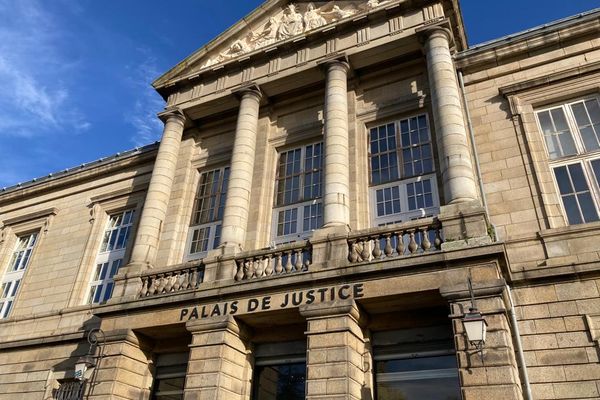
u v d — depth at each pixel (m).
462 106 14.03
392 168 14.12
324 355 10.16
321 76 15.80
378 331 11.52
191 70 18.48
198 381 11.11
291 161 15.93
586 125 12.64
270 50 16.59
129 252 17.58
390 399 10.82
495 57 14.22
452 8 15.22
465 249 9.89
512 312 10.22
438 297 10.27
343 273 10.79
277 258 12.30
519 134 12.91
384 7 15.12
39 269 19.27
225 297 11.99
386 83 15.38
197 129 18.17
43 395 15.11
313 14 17.09
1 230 21.77
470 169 11.66
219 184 16.73
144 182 19.08
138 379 13.06
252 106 16.05
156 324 12.59
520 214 11.84
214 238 15.59
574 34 13.43
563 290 10.28
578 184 12.03
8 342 16.84
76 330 16.12
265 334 12.43
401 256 10.42
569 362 9.62
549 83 13.18
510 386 8.39
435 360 10.80
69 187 21.30
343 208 12.55
